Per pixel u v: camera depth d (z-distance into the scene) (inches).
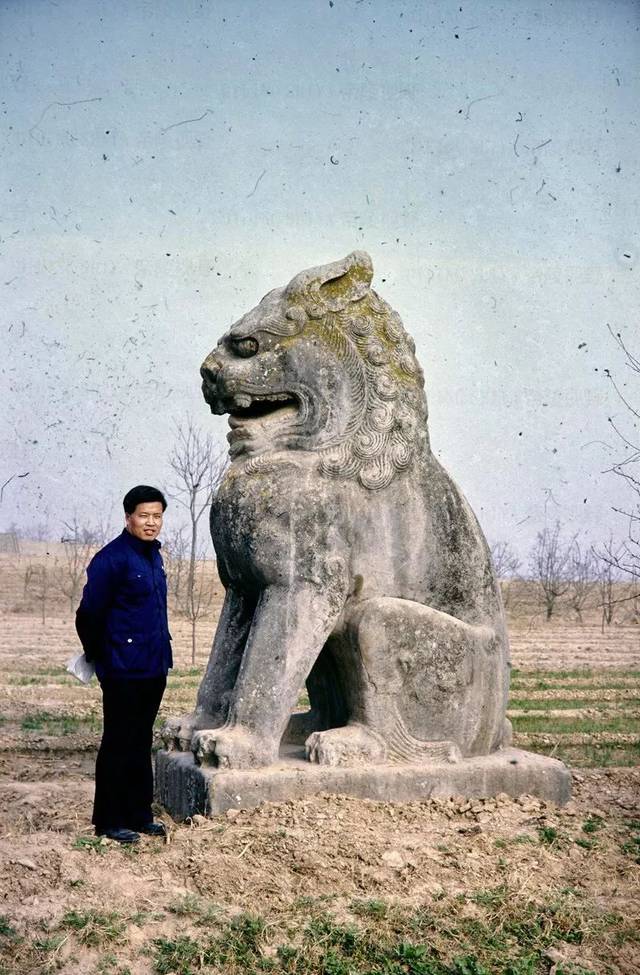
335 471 224.1
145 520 206.1
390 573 229.3
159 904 172.9
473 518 242.8
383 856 188.1
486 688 234.7
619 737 387.5
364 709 223.9
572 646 752.3
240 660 232.5
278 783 210.8
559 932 170.1
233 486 225.6
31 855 188.7
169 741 233.8
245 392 226.8
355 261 232.1
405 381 233.6
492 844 196.9
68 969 156.1
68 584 1146.0
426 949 162.2
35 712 418.3
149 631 205.8
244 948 161.3
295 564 219.3
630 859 197.9
